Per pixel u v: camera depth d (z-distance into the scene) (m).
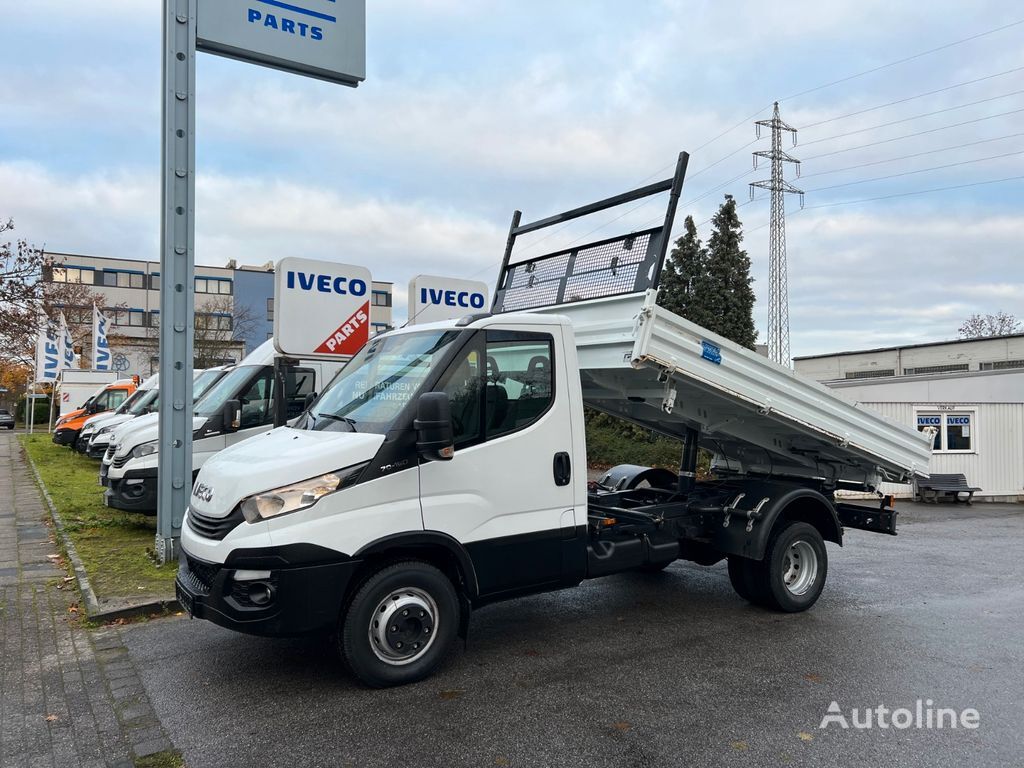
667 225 5.20
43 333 23.94
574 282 6.05
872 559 8.83
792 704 4.28
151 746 3.72
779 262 38.00
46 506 11.75
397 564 4.43
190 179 7.36
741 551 5.96
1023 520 13.57
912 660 5.05
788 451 6.96
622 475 7.74
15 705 4.23
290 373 9.39
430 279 10.30
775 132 38.31
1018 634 5.68
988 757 3.65
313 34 8.13
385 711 4.12
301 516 4.09
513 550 4.82
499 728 3.92
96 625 5.69
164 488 7.33
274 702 4.25
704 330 5.40
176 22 7.29
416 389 4.55
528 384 5.00
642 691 4.45
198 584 4.40
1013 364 30.34
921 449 7.09
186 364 7.40
